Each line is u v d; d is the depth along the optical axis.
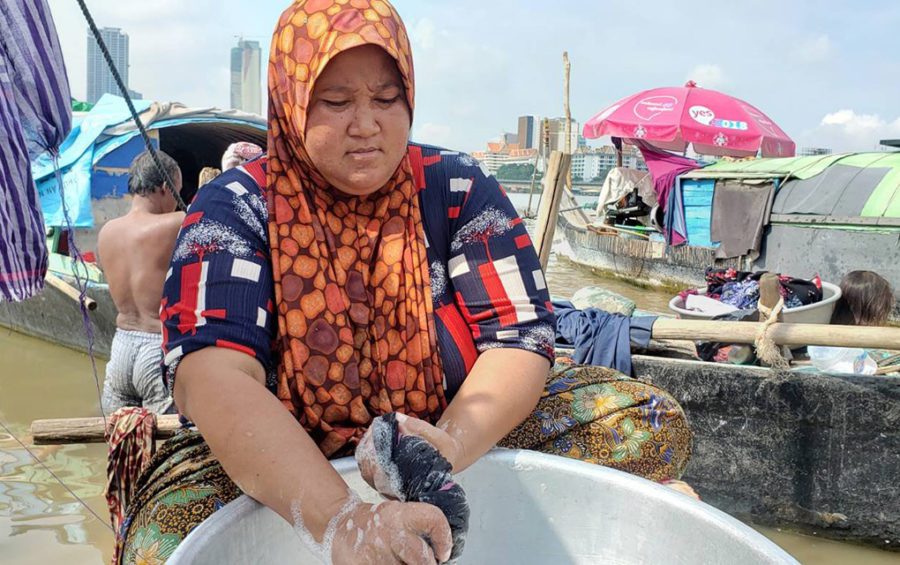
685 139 12.46
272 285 1.26
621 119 12.79
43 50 1.93
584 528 1.24
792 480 2.94
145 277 3.59
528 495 1.27
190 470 1.29
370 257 1.32
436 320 1.39
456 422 1.23
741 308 4.44
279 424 1.09
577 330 3.30
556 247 14.03
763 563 1.00
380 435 1.05
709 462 3.06
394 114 1.22
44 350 6.07
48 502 3.12
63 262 6.04
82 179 6.45
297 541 1.15
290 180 1.28
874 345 2.78
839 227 8.49
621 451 1.48
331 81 1.18
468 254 1.41
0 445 3.82
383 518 0.93
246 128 9.12
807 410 2.88
